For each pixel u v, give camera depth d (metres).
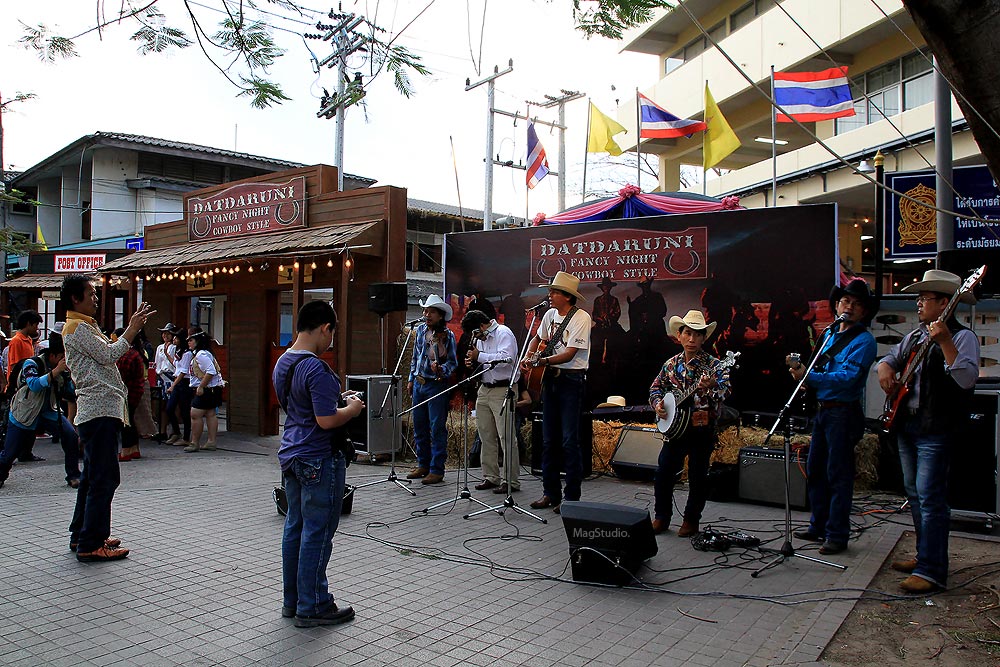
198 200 12.92
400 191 10.35
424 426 7.94
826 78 11.09
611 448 8.12
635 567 4.62
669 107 20.34
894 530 5.85
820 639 3.75
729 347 8.49
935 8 3.09
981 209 8.68
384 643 3.72
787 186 17.22
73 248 21.14
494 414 7.28
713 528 5.92
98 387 4.97
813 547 5.43
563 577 4.78
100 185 21.80
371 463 9.07
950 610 4.14
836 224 8.05
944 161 7.01
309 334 4.05
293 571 4.01
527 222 17.52
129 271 12.45
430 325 7.77
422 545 5.48
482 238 10.23
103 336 5.12
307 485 3.90
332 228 10.52
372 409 9.02
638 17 4.66
